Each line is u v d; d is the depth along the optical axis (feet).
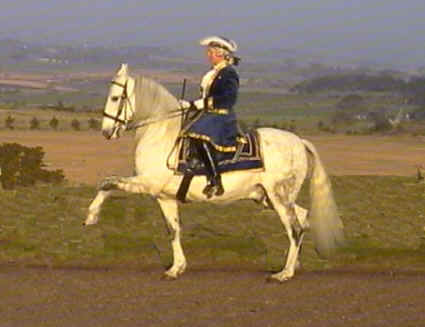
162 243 43.16
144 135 35.60
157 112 35.45
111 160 115.34
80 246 42.27
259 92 581.12
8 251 40.70
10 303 32.04
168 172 34.99
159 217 49.60
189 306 31.96
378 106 387.96
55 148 131.54
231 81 35.09
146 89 35.55
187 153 35.01
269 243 43.78
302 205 55.52
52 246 42.14
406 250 42.09
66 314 30.68
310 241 44.11
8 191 57.52
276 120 303.89
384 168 116.06
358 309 31.99
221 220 49.19
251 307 31.99
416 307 32.40
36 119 187.42
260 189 36.81
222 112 35.19
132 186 34.96
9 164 62.95
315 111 400.88
